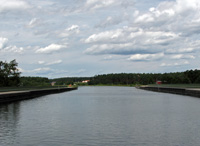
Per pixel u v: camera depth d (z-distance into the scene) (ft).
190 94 239.71
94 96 270.67
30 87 294.46
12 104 159.74
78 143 59.16
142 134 68.13
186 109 126.52
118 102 181.47
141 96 264.72
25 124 83.25
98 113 112.37
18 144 58.39
